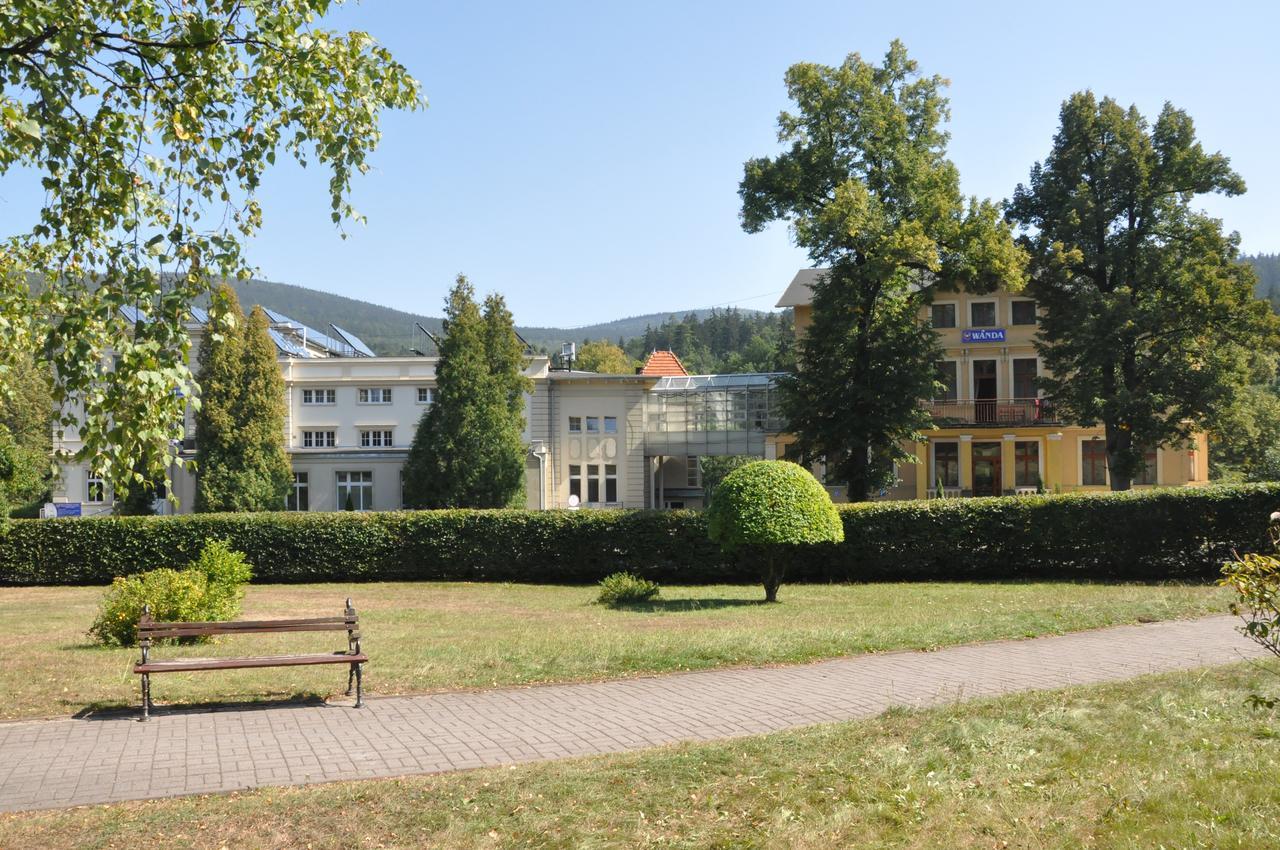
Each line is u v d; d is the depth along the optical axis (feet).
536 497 171.53
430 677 36.09
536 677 36.35
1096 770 21.13
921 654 41.09
